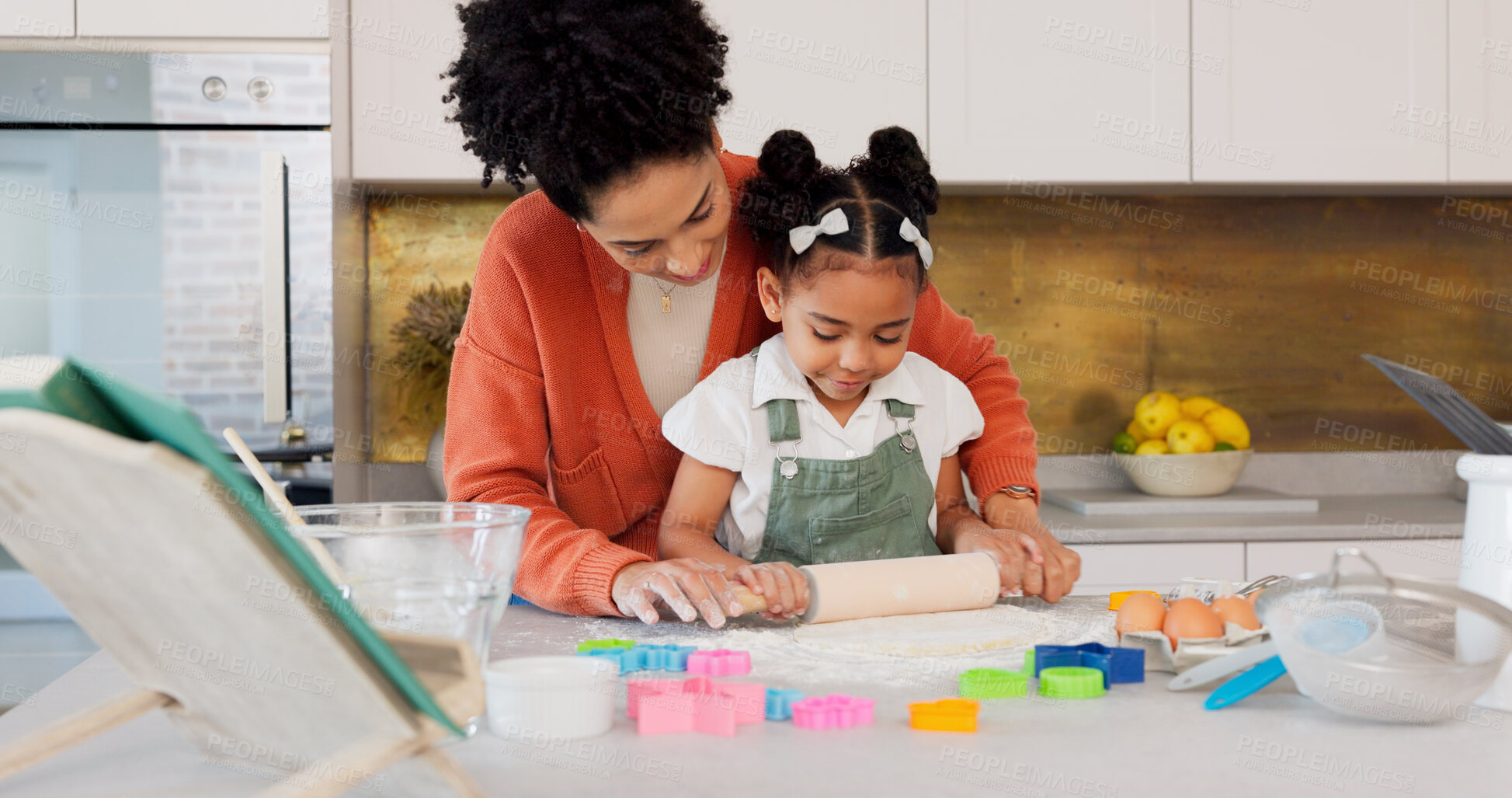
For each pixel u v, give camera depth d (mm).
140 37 1951
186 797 508
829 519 1171
